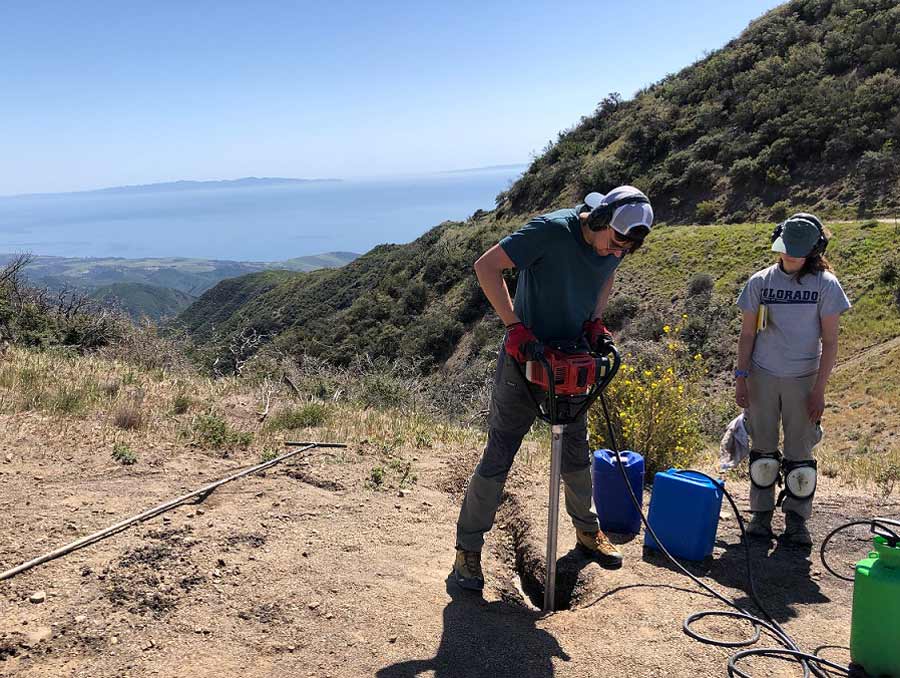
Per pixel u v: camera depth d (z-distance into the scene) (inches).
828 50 2630.4
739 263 1715.1
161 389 315.6
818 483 233.3
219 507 173.0
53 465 189.5
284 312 3164.4
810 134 2267.5
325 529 166.4
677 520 162.2
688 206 2447.1
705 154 2581.2
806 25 2910.9
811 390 166.9
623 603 138.9
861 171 2036.2
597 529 160.9
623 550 168.2
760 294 167.9
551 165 3294.8
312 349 1630.2
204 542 150.6
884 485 225.9
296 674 110.5
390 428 289.3
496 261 129.0
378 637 121.7
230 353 437.7
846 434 1024.9
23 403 243.4
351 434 266.4
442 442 272.5
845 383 1206.3
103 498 171.0
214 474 197.2
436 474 220.7
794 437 171.0
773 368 167.3
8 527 149.6
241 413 294.2
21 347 395.5
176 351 441.1
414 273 2568.9
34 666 108.1
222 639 118.0
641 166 2800.2
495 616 133.4
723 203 2319.1
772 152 2306.8
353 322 2377.0
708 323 1457.9
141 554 141.9
